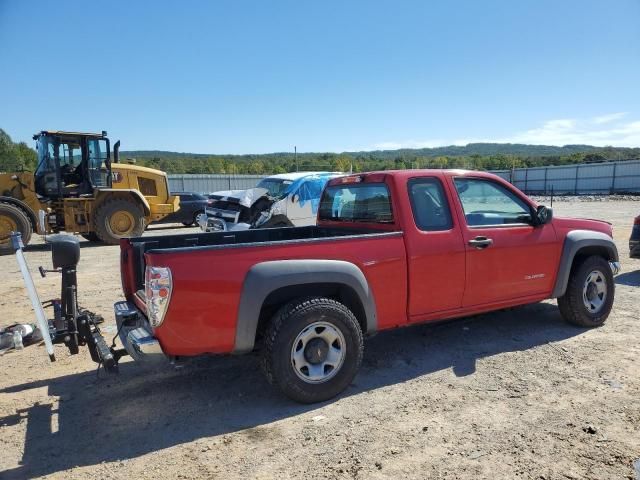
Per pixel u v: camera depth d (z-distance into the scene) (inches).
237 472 114.1
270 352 141.5
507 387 155.8
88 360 189.9
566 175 2042.3
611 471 109.9
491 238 181.8
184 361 141.2
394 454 119.6
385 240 159.8
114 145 578.6
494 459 116.2
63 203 530.3
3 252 493.0
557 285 202.2
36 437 132.3
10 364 186.1
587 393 149.8
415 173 173.0
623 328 212.4
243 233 200.4
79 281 334.3
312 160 2960.1
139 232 568.4
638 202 1256.8
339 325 148.3
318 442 126.3
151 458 121.2
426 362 179.3
